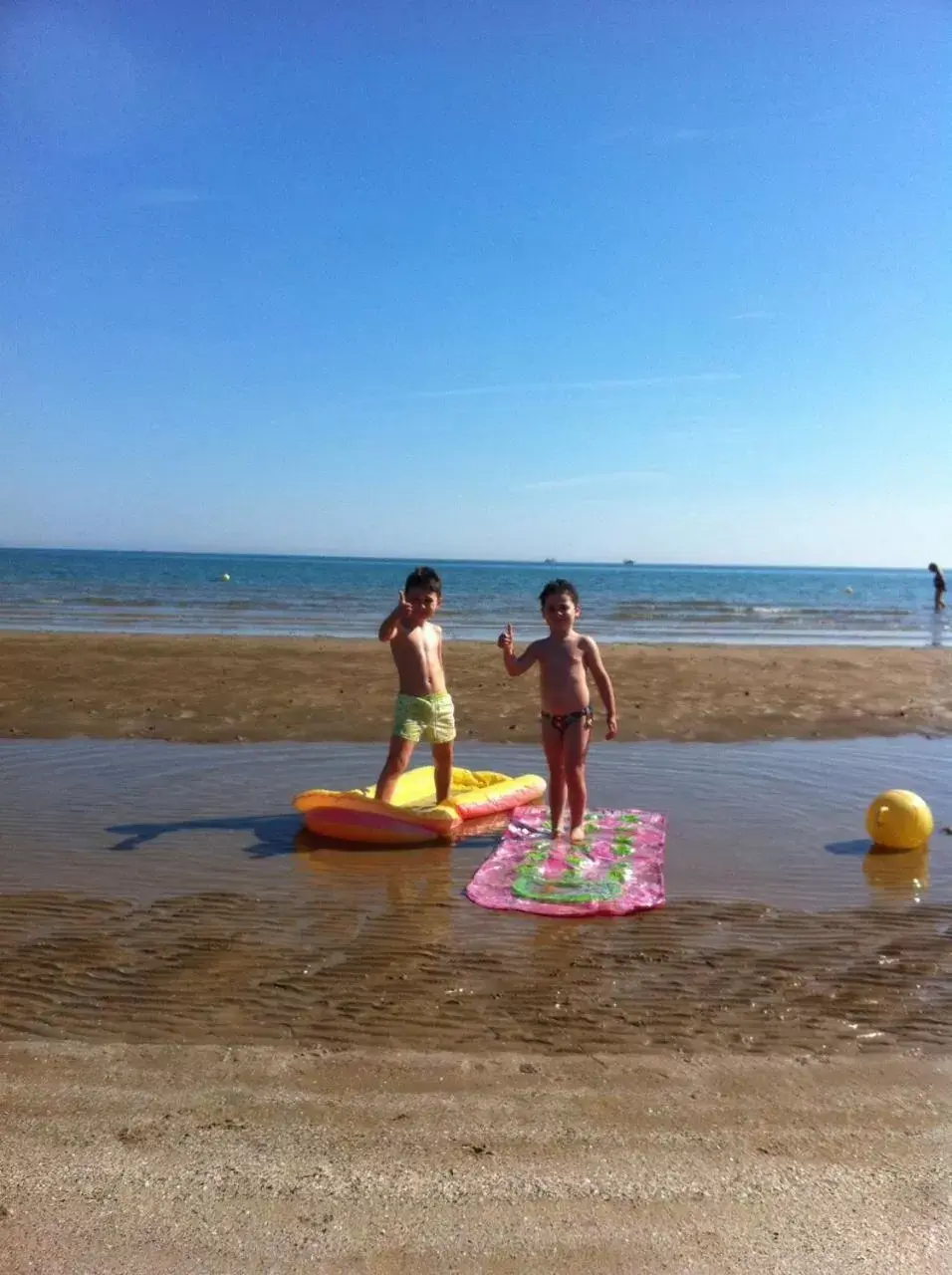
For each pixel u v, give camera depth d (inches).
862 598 2283.5
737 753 419.2
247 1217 113.3
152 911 229.5
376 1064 155.6
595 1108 140.6
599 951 207.6
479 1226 112.0
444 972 196.4
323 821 289.9
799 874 261.3
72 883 248.8
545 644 298.4
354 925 222.1
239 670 603.2
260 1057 158.2
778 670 648.4
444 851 281.6
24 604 1344.7
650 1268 105.0
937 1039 168.2
